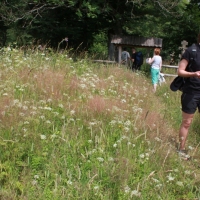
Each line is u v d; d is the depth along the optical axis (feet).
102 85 25.53
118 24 61.31
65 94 20.42
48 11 61.46
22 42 61.77
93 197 11.55
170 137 18.47
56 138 14.89
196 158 16.52
